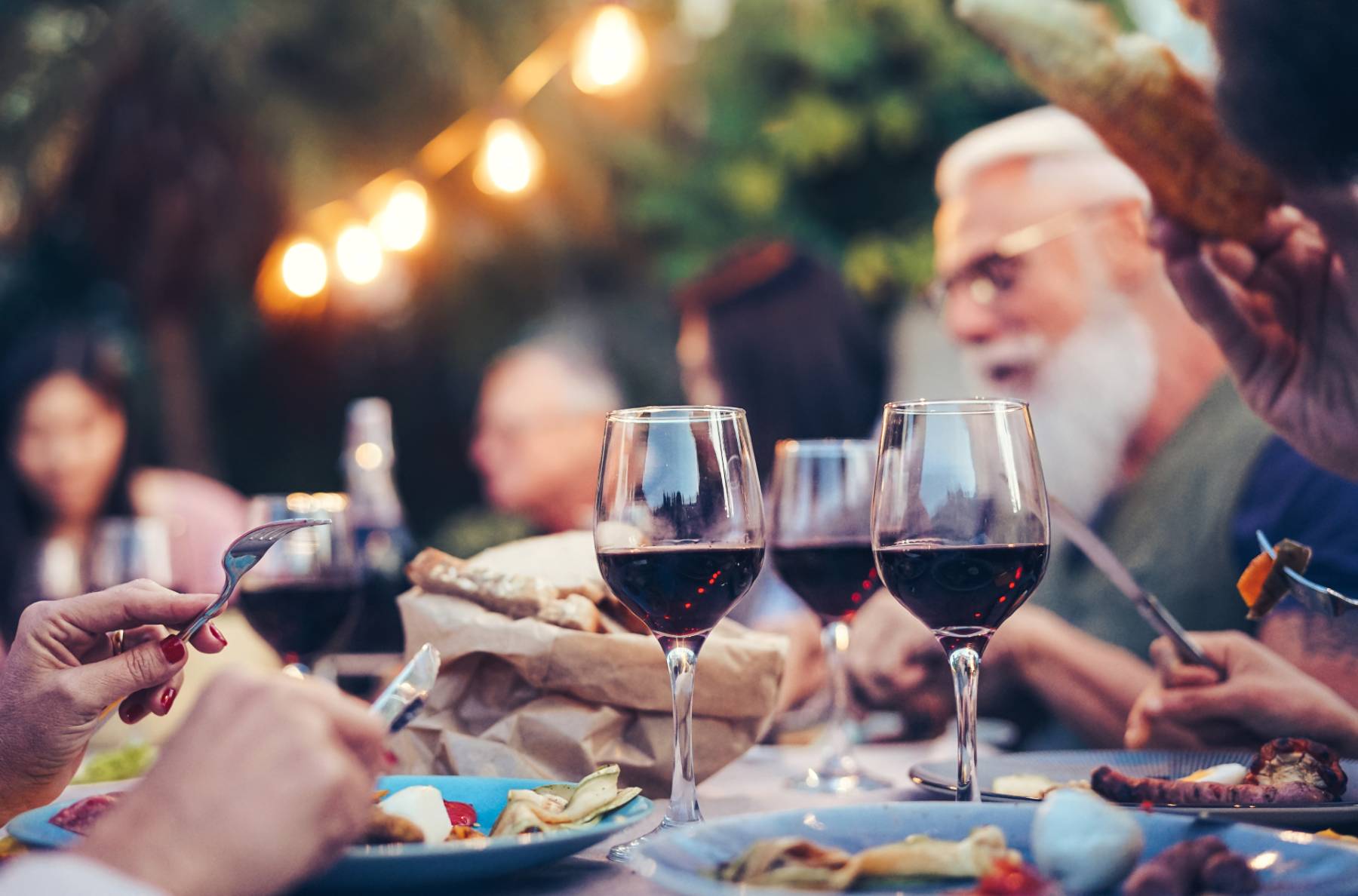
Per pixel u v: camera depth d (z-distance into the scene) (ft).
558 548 4.01
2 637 9.01
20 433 10.55
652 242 18.31
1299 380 4.13
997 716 6.64
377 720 2.28
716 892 2.05
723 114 17.61
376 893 2.44
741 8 17.51
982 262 8.21
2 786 3.15
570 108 16.69
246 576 4.80
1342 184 3.06
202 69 14.99
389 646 6.30
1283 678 3.78
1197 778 3.18
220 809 2.08
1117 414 7.75
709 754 3.65
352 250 11.03
